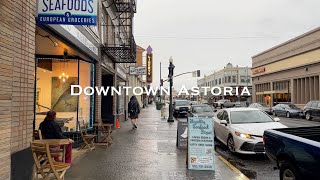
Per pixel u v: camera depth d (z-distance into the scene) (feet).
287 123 83.46
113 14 61.87
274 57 169.89
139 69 98.78
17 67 20.61
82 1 23.53
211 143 28.55
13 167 19.76
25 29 21.71
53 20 23.38
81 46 37.55
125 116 89.86
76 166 29.50
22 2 21.25
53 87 42.11
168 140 46.68
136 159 32.83
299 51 141.08
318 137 22.07
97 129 44.04
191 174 26.73
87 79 45.78
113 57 58.54
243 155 36.96
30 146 21.85
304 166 17.80
